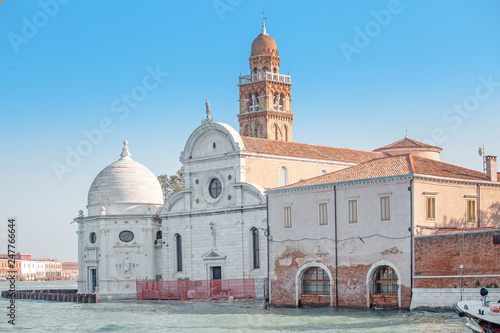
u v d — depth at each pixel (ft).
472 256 218.38
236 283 296.71
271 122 443.32
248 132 449.06
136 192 353.72
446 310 222.69
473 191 254.88
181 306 288.71
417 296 229.45
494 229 215.31
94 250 352.90
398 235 237.45
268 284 273.54
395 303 237.45
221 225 312.91
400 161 252.83
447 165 264.11
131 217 348.59
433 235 227.81
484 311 170.91
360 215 247.70
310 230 261.44
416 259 231.50
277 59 453.58
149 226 348.79
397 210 238.48
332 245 254.47
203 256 317.83
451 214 246.88
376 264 242.17
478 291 215.92
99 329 224.74
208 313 255.91
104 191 354.95
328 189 256.73
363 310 240.73
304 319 225.35
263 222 296.71
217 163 316.60
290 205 268.41
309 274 264.31
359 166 265.13
